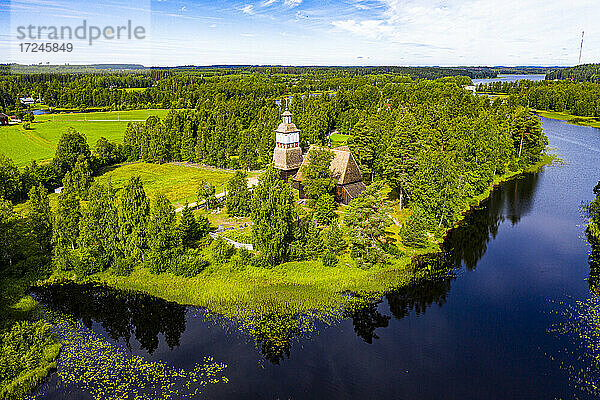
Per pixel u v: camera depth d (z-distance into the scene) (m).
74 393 39.62
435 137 106.06
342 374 41.94
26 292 58.06
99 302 55.56
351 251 63.53
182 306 54.16
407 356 44.22
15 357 43.78
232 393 39.59
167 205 66.06
